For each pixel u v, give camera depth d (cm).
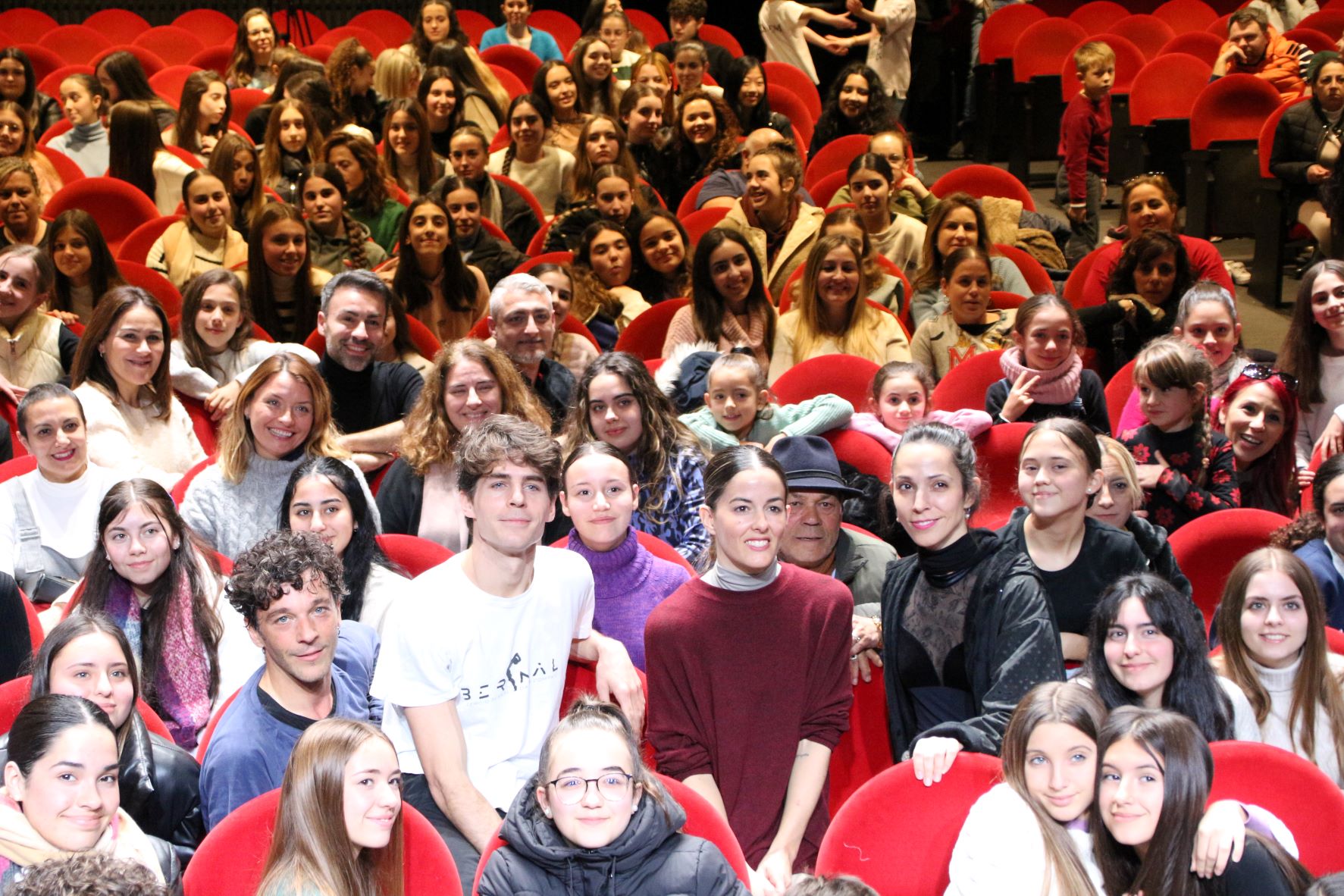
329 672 291
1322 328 468
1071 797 255
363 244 666
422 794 288
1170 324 524
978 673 296
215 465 387
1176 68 885
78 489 390
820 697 299
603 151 738
